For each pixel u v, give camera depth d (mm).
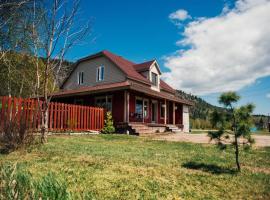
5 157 6664
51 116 14828
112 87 19938
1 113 10812
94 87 23562
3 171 2680
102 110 19047
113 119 21750
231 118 6453
